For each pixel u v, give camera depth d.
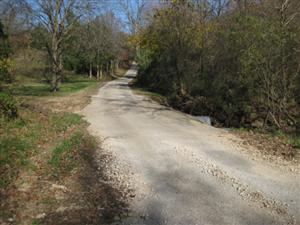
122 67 83.88
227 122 16.27
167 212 5.25
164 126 12.21
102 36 56.84
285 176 6.97
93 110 15.86
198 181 6.59
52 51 26.83
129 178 6.70
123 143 9.39
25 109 13.09
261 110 15.00
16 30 28.97
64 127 11.05
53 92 25.42
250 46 13.60
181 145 9.21
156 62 31.20
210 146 9.23
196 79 21.50
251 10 18.38
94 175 6.82
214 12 23.44
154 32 29.05
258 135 10.94
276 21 13.52
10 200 5.36
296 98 13.90
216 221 4.99
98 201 5.57
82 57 56.97
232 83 16.70
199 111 18.98
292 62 13.02
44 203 5.38
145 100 21.05
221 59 18.86
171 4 24.08
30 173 6.61
